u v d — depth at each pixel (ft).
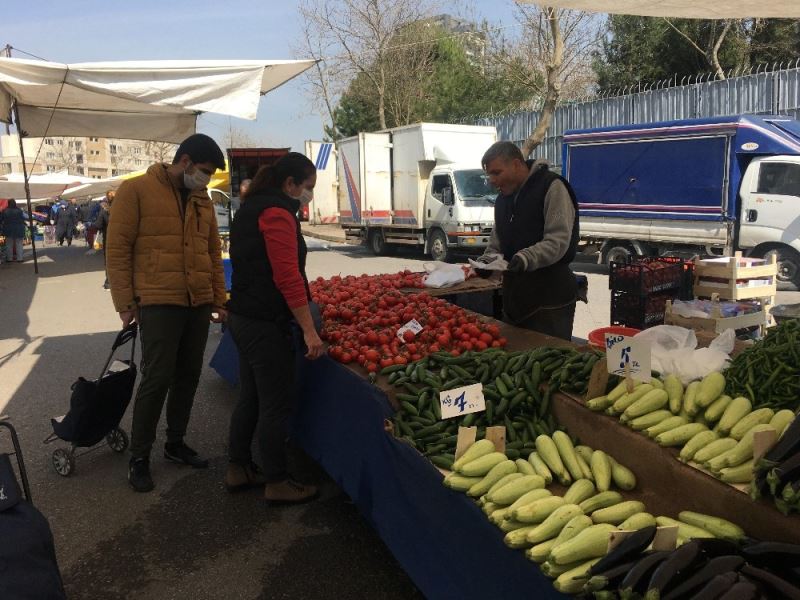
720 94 50.60
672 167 38.65
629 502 7.26
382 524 9.99
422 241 54.49
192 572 10.84
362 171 57.31
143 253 12.89
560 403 9.29
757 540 6.07
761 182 35.40
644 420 7.97
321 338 13.42
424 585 8.56
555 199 12.75
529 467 8.16
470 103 90.17
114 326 31.45
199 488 13.78
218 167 13.05
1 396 20.44
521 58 77.36
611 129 41.57
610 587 5.54
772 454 6.14
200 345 14.12
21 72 21.71
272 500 12.87
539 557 6.44
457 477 8.02
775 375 7.83
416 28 91.45
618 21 77.20
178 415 14.67
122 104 34.37
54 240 103.76
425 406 10.13
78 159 406.21
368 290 17.34
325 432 12.53
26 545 7.28
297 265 11.61
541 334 13.21
